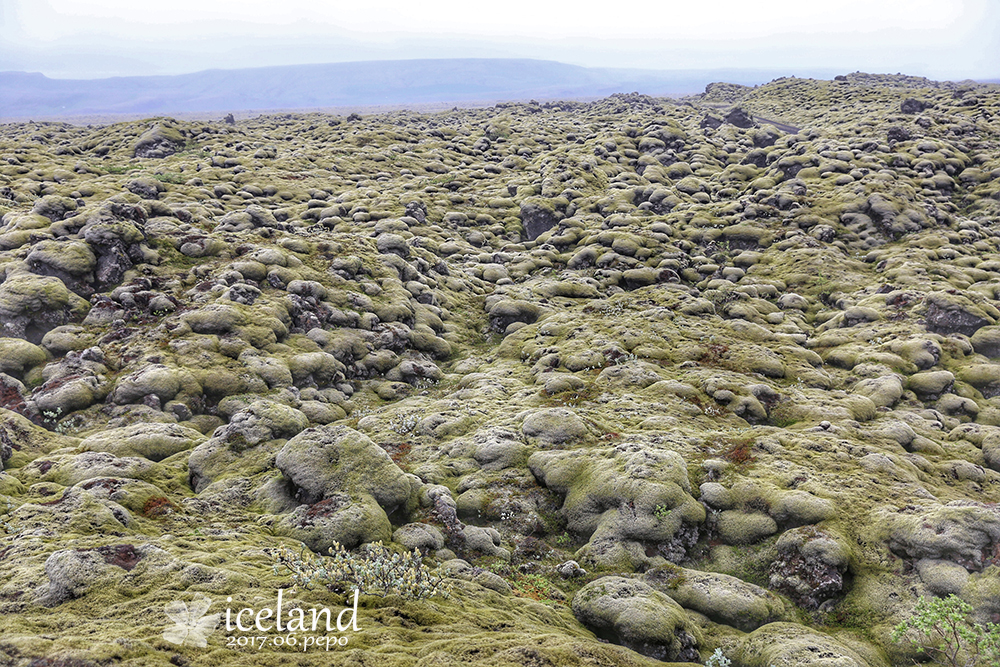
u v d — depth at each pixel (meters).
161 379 42.38
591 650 17.03
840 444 37.66
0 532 21.30
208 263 58.78
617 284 76.31
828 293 71.56
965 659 22.44
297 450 28.50
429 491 30.66
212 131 143.50
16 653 12.98
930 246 76.94
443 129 159.00
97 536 21.14
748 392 45.97
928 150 102.38
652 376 49.25
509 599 22.73
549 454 35.59
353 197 101.06
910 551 27.16
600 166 122.75
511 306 67.44
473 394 48.59
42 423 39.28
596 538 29.91
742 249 85.50
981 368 52.62
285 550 21.11
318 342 53.25
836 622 25.88
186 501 26.80
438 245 87.44
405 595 18.80
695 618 25.27
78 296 50.66
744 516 30.70
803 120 182.62
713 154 129.25
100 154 128.38
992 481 37.22
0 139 132.50
